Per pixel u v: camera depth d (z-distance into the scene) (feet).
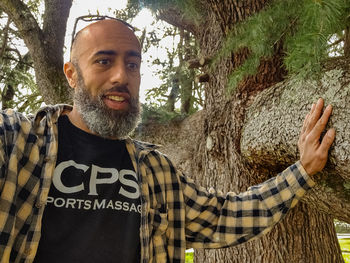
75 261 3.47
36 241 3.36
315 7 3.85
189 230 4.83
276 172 6.81
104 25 4.17
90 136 4.07
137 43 4.32
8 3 12.69
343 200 4.74
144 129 10.75
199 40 10.18
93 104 4.02
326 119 4.31
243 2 6.91
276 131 5.55
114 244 3.68
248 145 6.56
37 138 3.70
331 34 4.30
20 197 3.44
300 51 4.23
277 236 8.00
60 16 13.07
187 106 15.58
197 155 9.54
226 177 8.06
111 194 3.85
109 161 4.04
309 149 4.44
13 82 17.94
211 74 8.89
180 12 9.47
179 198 4.65
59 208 3.59
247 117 6.93
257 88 7.30
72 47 4.36
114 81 4.00
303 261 7.83
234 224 4.71
